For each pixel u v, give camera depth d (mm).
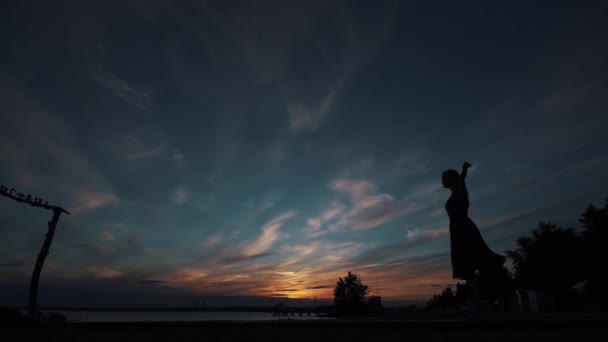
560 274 36969
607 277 34438
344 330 6484
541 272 37938
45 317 11914
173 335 6367
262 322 7215
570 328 6125
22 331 6816
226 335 6219
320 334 6148
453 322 6336
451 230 7457
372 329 6547
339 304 69688
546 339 5301
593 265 35531
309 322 6988
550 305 13461
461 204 7406
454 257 7328
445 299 73562
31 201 11125
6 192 10734
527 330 6188
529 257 40281
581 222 38344
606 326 6129
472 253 7090
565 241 38406
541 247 39250
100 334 6586
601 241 35750
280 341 5668
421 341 5453
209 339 5941
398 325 6570
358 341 5547
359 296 69938
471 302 7273
